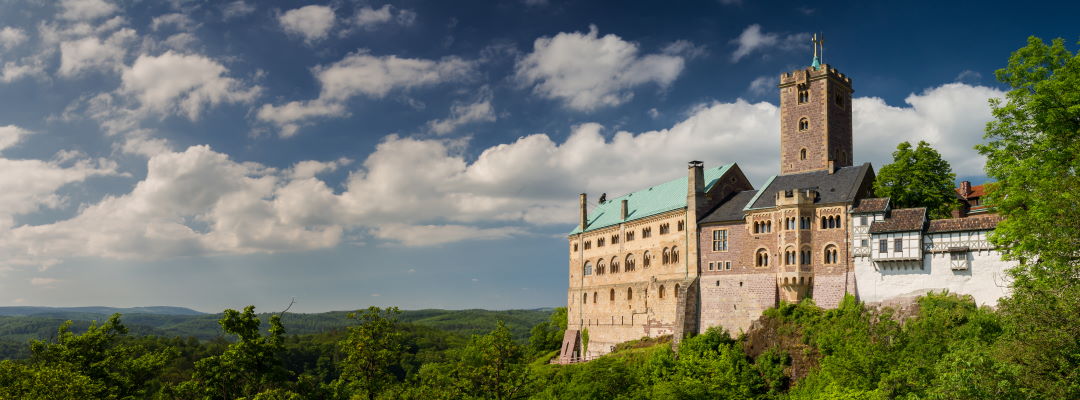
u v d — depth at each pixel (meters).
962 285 98.69
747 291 117.88
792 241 113.12
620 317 146.00
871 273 106.62
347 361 85.56
